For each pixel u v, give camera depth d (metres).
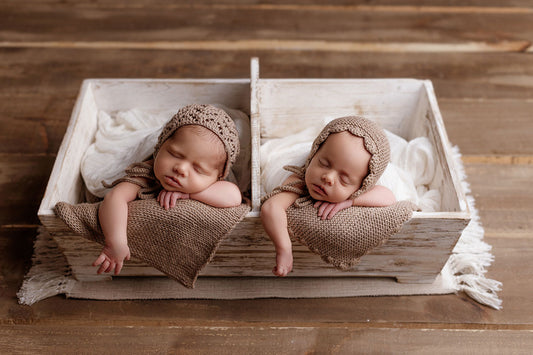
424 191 1.50
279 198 1.19
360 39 2.18
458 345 1.29
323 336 1.30
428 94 1.49
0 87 1.92
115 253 1.13
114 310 1.34
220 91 1.58
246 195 1.48
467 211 1.19
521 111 1.89
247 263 1.33
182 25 2.21
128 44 2.12
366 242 1.19
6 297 1.35
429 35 2.20
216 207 1.19
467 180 1.67
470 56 2.11
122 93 1.57
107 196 1.19
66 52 2.07
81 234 1.17
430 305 1.37
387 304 1.37
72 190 1.40
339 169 1.14
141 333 1.30
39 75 1.98
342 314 1.34
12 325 1.30
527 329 1.33
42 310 1.33
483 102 1.92
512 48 2.15
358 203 1.20
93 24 2.19
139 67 2.04
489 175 1.68
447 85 1.99
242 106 1.62
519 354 1.28
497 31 2.22
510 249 1.49
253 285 1.38
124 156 1.44
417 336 1.31
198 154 1.14
